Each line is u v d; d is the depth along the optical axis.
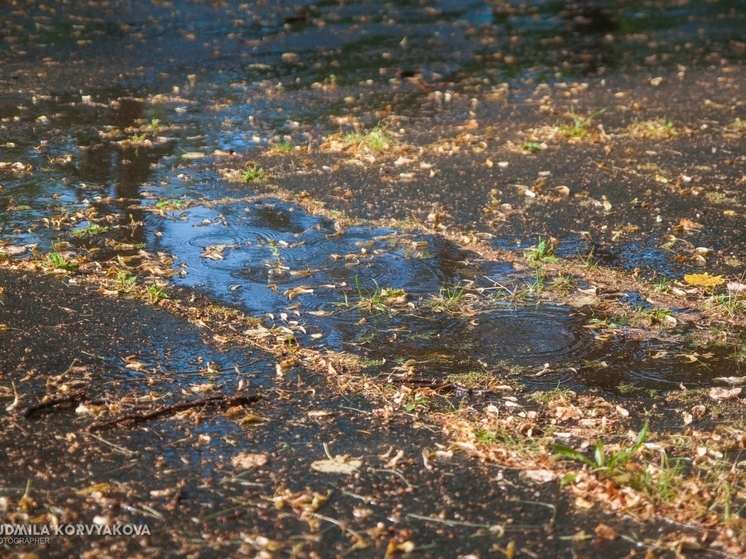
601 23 16.94
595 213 6.87
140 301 5.05
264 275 5.56
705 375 4.44
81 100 10.25
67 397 3.87
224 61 12.80
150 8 16.09
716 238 6.39
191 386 4.08
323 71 12.42
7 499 3.12
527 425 3.81
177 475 3.32
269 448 3.55
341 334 4.79
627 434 3.80
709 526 3.09
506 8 18.02
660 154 8.53
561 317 5.08
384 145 8.50
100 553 2.85
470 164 8.12
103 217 6.50
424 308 5.14
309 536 2.97
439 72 12.52
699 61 13.69
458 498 3.23
